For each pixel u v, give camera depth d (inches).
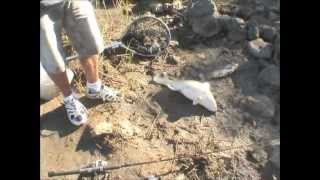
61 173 83.0
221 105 93.4
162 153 86.0
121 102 93.7
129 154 85.8
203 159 85.0
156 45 102.5
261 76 97.0
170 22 107.7
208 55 101.6
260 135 89.2
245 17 106.7
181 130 89.6
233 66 99.0
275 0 107.7
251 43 101.3
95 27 85.5
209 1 104.6
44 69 88.1
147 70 99.6
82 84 96.1
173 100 94.1
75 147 86.9
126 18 109.0
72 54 99.6
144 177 82.8
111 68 99.0
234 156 85.8
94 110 92.1
